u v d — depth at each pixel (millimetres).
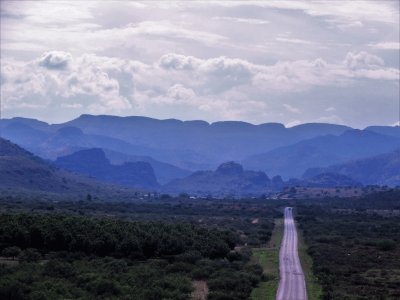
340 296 134125
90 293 126000
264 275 163875
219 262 177375
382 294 139250
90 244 174625
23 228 175250
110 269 151625
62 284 128750
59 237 174625
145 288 132875
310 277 164500
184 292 136375
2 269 137375
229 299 130500
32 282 128000
